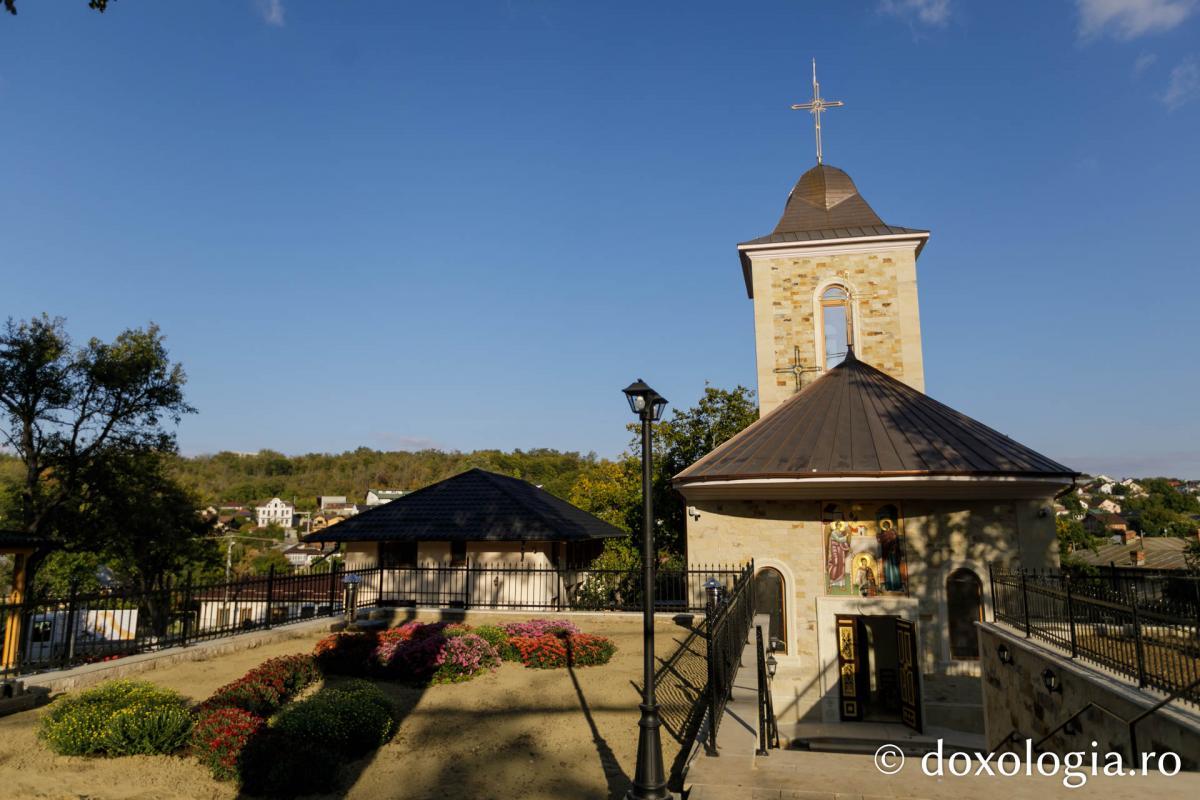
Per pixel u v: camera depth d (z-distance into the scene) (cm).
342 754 846
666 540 3981
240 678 1149
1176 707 739
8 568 2927
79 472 3159
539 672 1318
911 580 1641
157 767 800
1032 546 1622
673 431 3878
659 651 1499
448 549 2458
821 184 2662
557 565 2628
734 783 673
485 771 822
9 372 2912
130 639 1700
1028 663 1133
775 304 2420
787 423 1867
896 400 1894
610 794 755
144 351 3216
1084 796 646
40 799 701
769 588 1722
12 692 1004
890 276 2370
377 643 1356
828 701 1636
